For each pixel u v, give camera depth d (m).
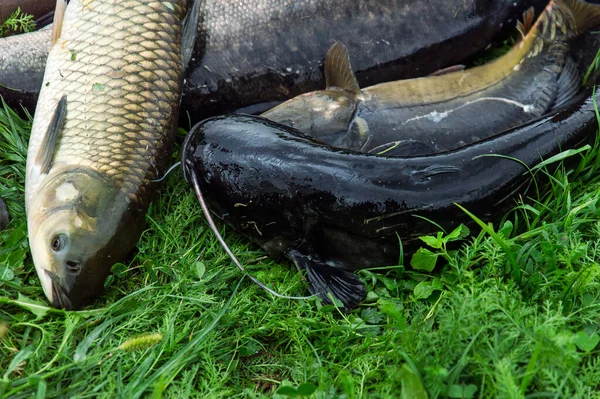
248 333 1.05
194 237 1.15
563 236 1.08
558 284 1.04
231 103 1.27
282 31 1.25
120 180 1.08
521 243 1.11
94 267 1.06
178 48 1.16
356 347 1.03
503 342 0.94
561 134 1.12
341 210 1.06
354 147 1.19
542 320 0.97
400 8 1.28
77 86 1.11
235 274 1.11
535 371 0.90
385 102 1.21
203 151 1.11
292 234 1.10
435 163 1.08
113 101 1.10
